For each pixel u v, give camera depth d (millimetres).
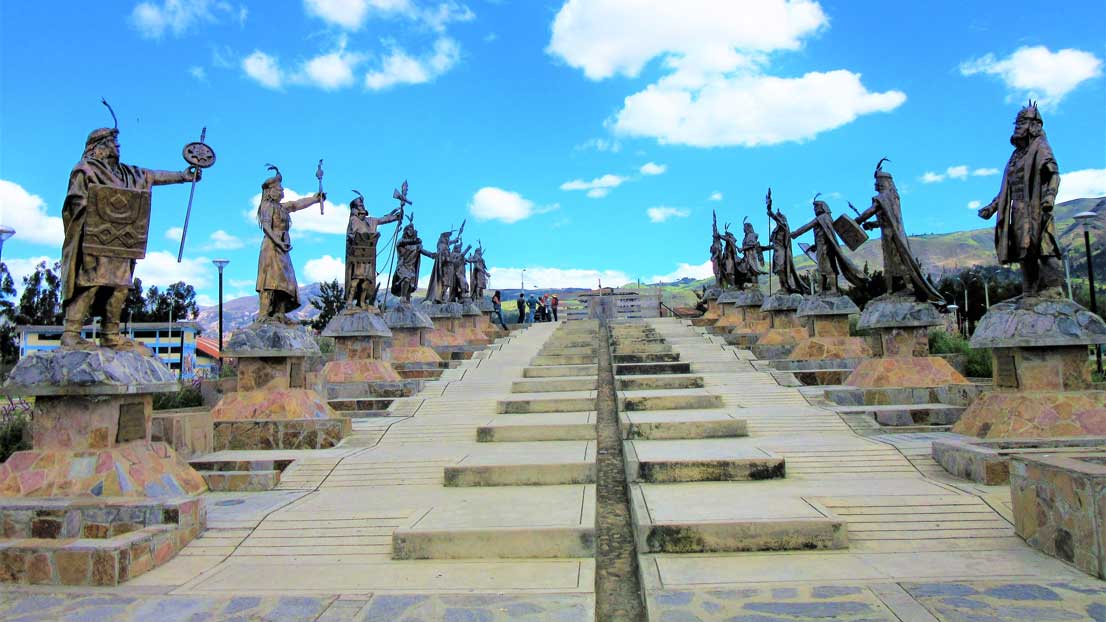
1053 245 9867
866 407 12180
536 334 25641
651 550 6723
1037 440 8648
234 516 8055
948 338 19672
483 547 6898
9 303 38406
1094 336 9305
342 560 6906
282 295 13023
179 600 5906
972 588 5461
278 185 13102
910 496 7656
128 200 8117
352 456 10695
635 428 11141
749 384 14859
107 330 8391
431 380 16688
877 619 4965
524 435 11766
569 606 5578
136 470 7844
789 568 6121
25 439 10883
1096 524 5551
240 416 11891
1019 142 10070
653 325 27469
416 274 21125
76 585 6289
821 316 17672
